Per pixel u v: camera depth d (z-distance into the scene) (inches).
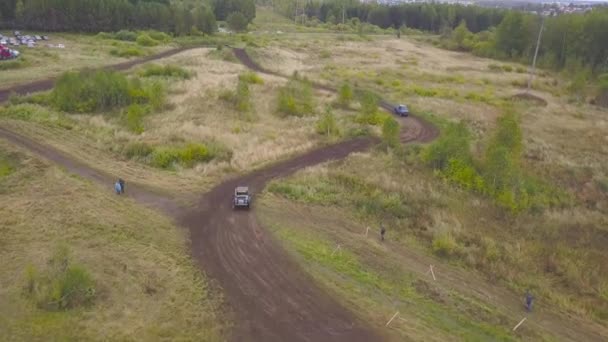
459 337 990.4
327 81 3380.9
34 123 2079.2
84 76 2527.1
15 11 4662.9
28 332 907.4
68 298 990.4
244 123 2304.4
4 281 1050.7
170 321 967.6
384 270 1213.7
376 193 1608.0
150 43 4557.1
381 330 991.0
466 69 4256.9
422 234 1405.0
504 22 5044.3
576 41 4409.5
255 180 1702.8
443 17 7549.2
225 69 3570.4
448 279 1196.5
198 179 1676.9
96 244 1227.2
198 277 1133.1
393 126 2033.7
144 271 1131.3
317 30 6875.0
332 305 1061.1
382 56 4704.7
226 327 974.4
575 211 1615.4
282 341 948.0
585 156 2130.9
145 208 1451.8
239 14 6092.5
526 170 1916.8
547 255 1327.5
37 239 1226.6
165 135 2041.1
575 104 3161.9
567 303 1127.6
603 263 1314.0
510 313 1082.7
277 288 1110.4
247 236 1331.2
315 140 2129.7
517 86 3649.1
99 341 894.4
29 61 3253.0
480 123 2517.2
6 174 1633.9
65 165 1706.4
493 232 1438.2
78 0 4867.1
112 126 2128.4
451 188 1692.9
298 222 1424.7
